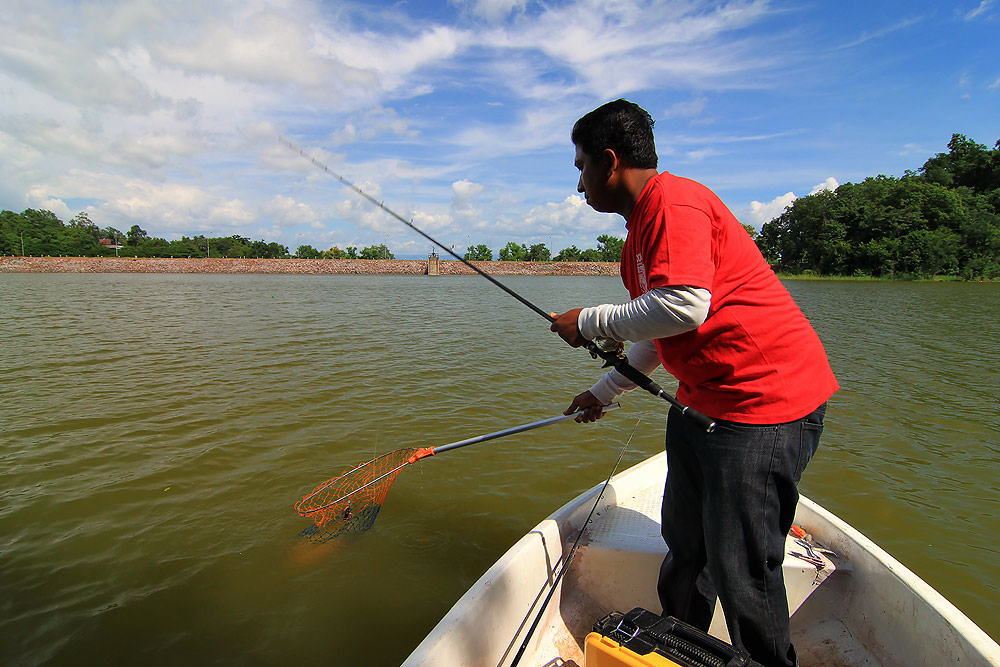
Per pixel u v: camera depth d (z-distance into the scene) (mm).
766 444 1554
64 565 3434
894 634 1881
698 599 1968
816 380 1592
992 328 14797
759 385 1544
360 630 2949
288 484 4488
